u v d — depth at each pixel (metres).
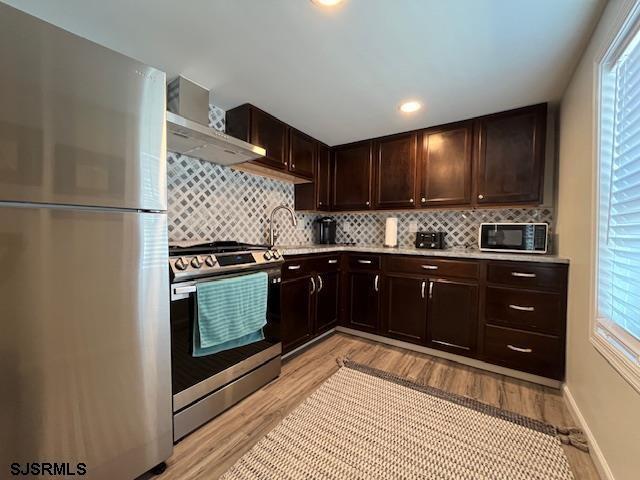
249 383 1.79
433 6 1.20
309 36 1.40
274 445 1.37
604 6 1.18
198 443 1.38
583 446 1.34
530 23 1.29
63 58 0.91
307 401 1.73
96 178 1.00
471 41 1.42
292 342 2.29
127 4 1.20
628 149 1.14
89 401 1.02
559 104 2.09
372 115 2.36
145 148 1.13
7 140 0.82
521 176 2.19
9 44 0.82
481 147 2.35
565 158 1.90
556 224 2.18
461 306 2.26
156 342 1.21
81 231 0.97
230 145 1.81
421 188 2.65
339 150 3.17
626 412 1.01
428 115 2.35
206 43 1.46
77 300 0.98
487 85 1.86
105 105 1.01
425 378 2.02
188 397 1.43
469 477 1.19
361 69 1.68
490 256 2.12
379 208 2.90
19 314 0.86
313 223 3.41
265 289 1.85
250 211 2.57
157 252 1.20
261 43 1.46
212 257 1.57
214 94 2.00
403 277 2.54
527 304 1.98
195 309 1.47
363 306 2.78
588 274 1.44
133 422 1.14
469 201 2.41
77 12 1.24
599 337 1.25
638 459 0.92
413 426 1.50
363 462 1.26
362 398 1.76
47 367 0.92
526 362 1.99
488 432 1.46
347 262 2.88
